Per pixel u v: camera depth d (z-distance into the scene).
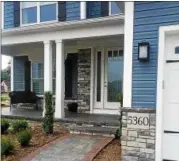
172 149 4.87
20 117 9.12
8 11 11.05
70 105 10.25
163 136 4.92
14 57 12.99
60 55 8.72
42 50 11.93
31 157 5.54
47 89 8.86
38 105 11.91
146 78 4.94
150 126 4.93
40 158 5.46
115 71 9.62
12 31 9.46
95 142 6.45
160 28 4.83
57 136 7.11
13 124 7.52
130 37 5.05
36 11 10.53
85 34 8.40
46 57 8.95
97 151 5.75
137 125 5.02
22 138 6.22
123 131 5.14
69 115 9.18
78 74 10.12
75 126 7.72
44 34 9.01
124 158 5.14
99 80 9.88
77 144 6.33
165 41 4.91
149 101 4.93
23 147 6.19
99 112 9.77
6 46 10.80
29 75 12.55
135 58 5.02
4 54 12.74
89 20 8.06
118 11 8.95
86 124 7.77
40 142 6.58
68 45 10.23
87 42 9.52
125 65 5.09
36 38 9.20
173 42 4.88
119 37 8.44
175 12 4.73
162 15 4.82
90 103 9.87
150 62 4.91
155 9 4.87
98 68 9.89
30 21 10.67
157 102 4.86
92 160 5.25
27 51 12.34
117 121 7.63
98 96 9.87
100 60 9.85
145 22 4.95
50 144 6.39
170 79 4.89
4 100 16.69
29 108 12.02
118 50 9.56
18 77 12.91
